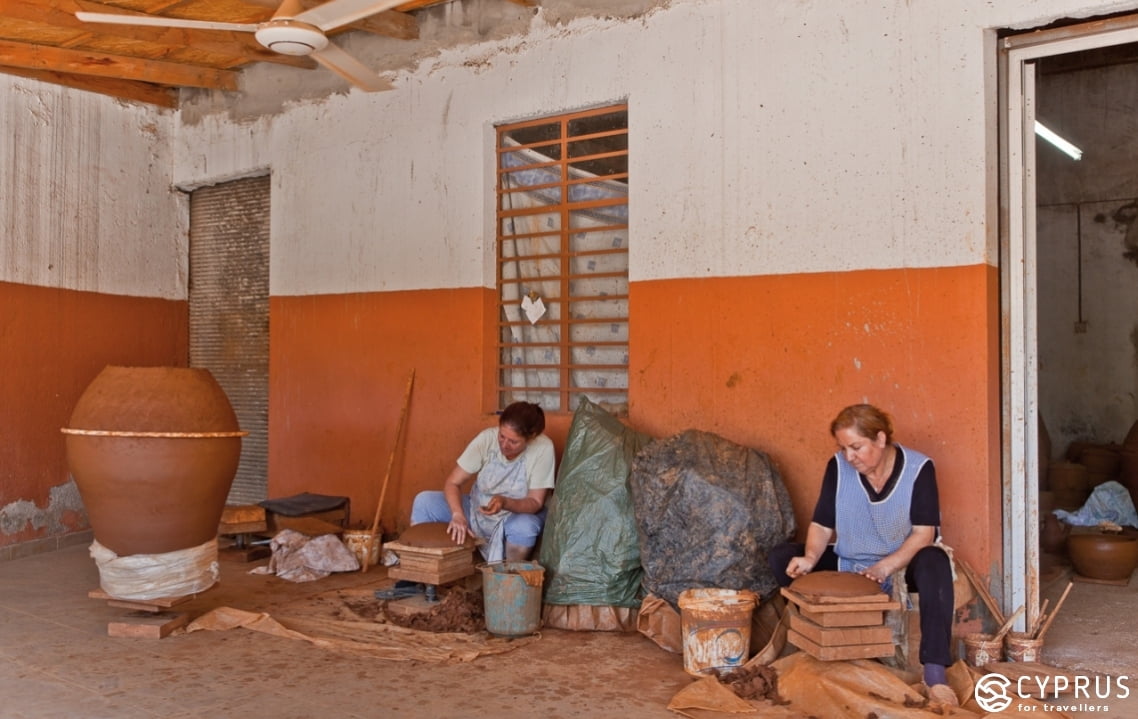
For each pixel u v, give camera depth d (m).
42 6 4.59
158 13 5.08
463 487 5.29
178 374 3.96
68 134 6.09
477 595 4.41
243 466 6.67
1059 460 7.27
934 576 3.23
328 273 6.00
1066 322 7.42
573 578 4.07
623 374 4.91
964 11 3.75
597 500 4.12
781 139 4.21
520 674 3.49
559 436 4.93
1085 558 4.96
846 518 3.46
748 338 4.29
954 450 3.77
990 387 3.73
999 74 3.85
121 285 6.49
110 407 3.79
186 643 3.83
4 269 5.65
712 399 4.40
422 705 3.16
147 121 6.69
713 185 4.41
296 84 6.16
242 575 5.05
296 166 6.17
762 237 4.26
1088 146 7.33
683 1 4.50
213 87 6.30
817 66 4.11
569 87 4.91
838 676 3.13
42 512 5.89
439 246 5.47
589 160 4.97
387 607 4.37
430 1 5.27
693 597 3.58
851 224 4.02
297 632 3.95
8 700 3.16
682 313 4.50
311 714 3.06
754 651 3.69
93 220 6.27
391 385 5.69
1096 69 7.28
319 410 6.04
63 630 4.02
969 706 3.05
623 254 4.91
